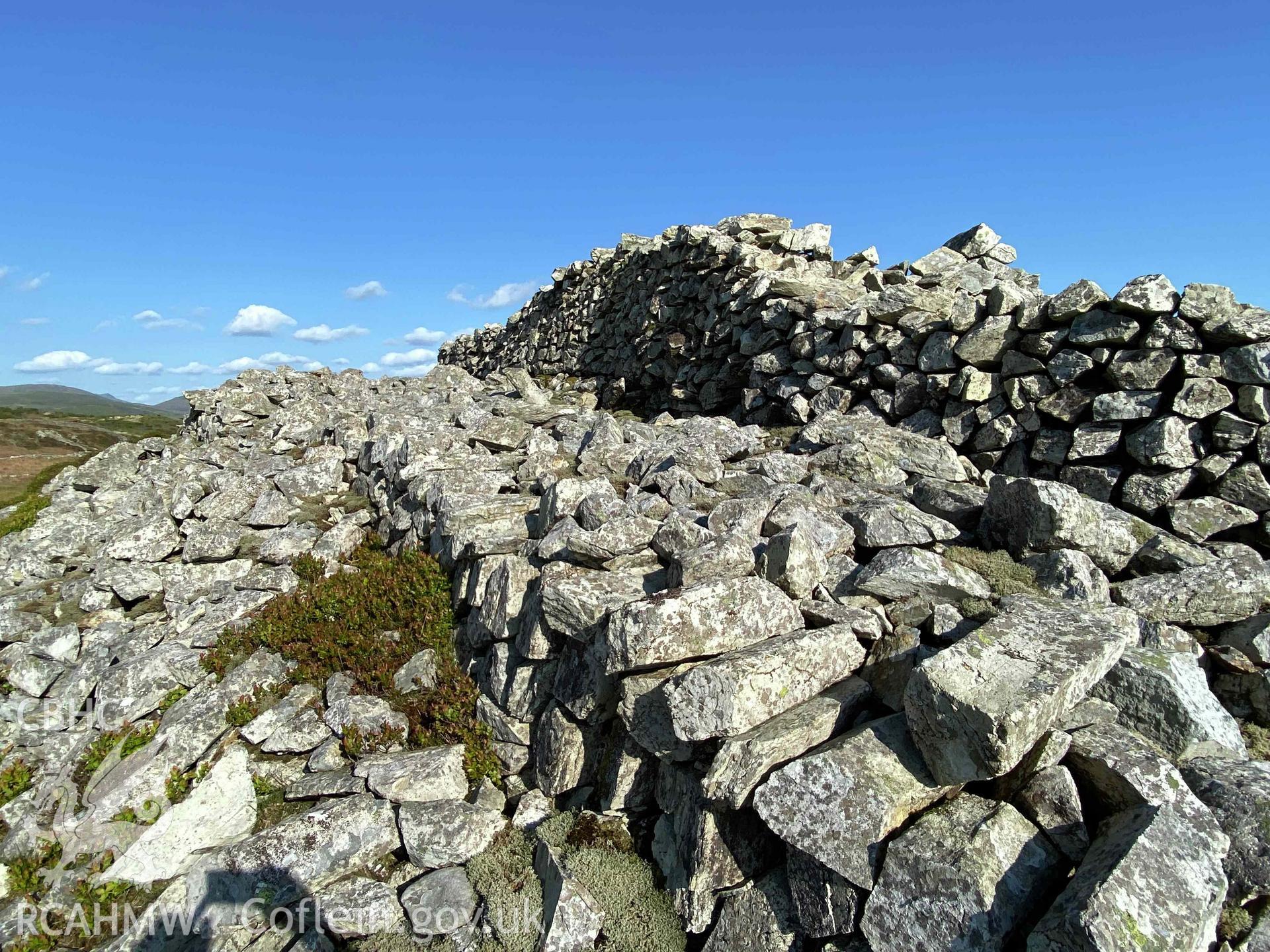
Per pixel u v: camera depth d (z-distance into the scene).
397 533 3.09
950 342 3.05
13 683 2.74
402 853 1.95
